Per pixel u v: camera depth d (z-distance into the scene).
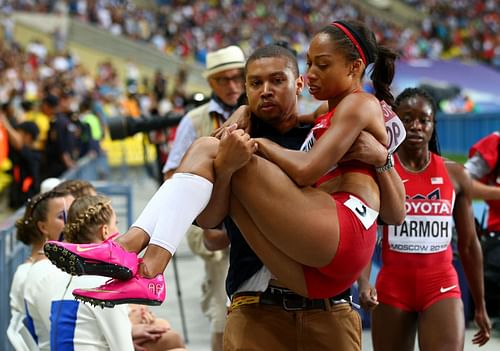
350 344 9.48
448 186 12.74
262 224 8.49
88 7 116.50
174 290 24.73
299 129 10.08
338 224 8.47
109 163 53.22
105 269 8.05
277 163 8.62
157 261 8.29
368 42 9.34
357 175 8.97
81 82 78.88
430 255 12.40
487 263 18.31
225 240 13.50
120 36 111.44
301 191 8.55
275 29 133.00
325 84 9.23
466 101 76.62
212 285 16.11
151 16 126.06
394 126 9.59
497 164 17.22
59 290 11.79
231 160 8.34
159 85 78.25
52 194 13.83
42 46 96.56
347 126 8.70
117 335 11.49
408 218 12.49
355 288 18.53
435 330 12.07
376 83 10.77
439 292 12.27
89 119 45.34
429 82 88.56
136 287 8.17
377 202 8.98
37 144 37.56
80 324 11.52
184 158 8.68
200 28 127.88
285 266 8.78
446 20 156.38
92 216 11.83
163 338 13.90
